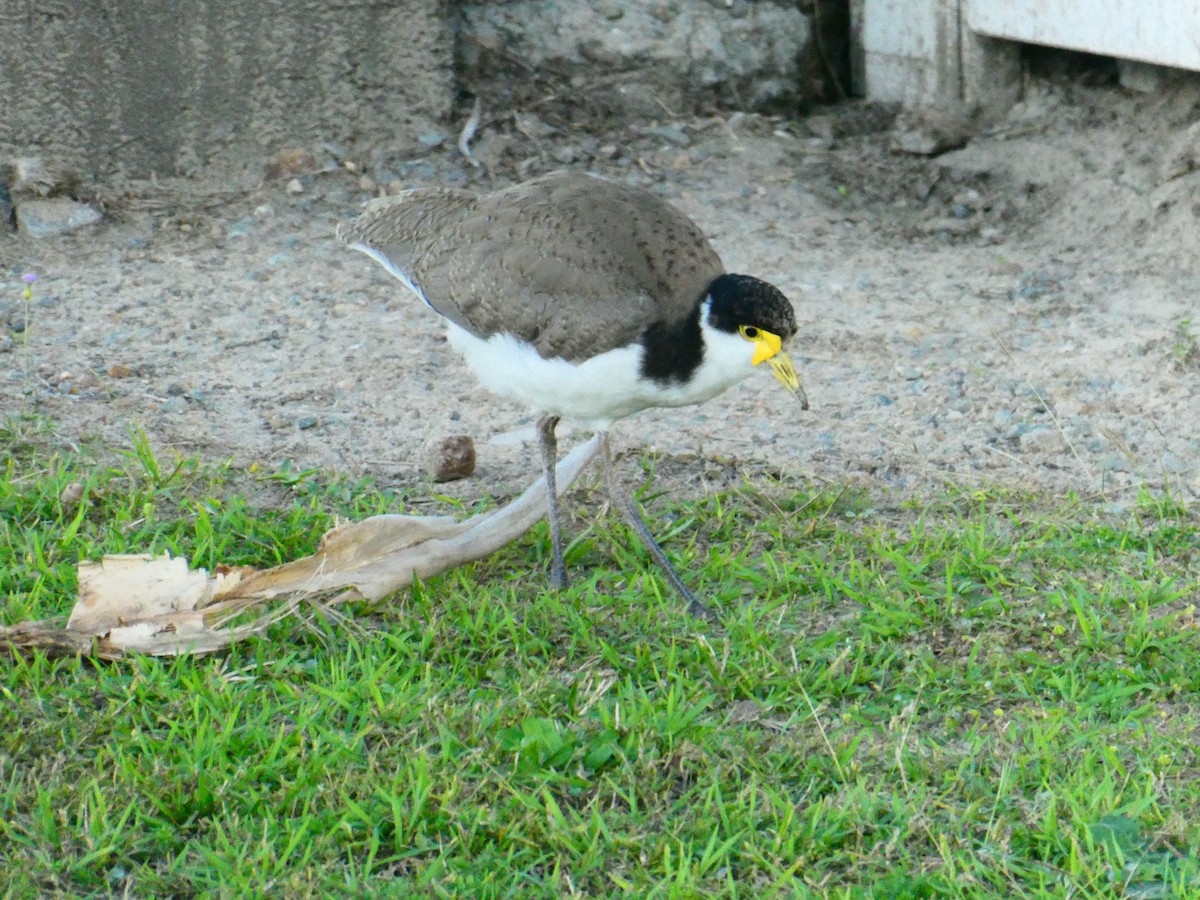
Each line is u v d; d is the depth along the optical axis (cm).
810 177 1205
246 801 534
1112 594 686
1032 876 507
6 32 1072
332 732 570
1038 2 1131
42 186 1091
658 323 647
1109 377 911
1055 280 1052
